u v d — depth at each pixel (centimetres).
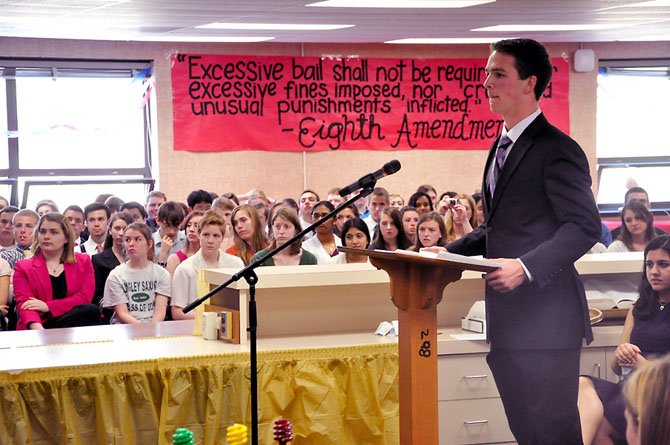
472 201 785
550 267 324
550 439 357
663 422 376
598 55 1127
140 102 1030
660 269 389
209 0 691
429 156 1105
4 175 1010
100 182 1032
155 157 1039
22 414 386
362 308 473
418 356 308
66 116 1015
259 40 1002
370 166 1092
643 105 1146
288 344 434
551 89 1113
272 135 1062
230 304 462
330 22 841
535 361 356
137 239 589
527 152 343
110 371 399
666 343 388
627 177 1155
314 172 1079
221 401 412
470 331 452
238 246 622
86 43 1006
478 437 427
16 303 580
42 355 416
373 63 1085
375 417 432
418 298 305
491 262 297
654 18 867
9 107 1002
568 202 332
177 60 1032
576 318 355
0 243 777
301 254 602
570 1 741
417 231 611
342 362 429
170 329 494
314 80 1070
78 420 396
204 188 1046
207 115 1043
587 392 381
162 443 405
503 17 831
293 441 421
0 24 826
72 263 586
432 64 1099
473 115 1112
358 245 635
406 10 773
